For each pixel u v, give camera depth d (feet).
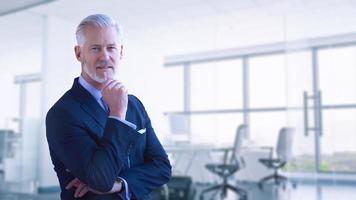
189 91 28.66
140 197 3.73
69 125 3.39
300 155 19.52
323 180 20.81
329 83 21.08
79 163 3.26
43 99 18.79
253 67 26.58
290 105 19.30
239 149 17.83
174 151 17.24
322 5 17.53
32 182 18.58
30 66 20.89
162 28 21.24
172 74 29.50
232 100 27.02
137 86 23.67
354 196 17.10
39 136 18.81
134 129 3.43
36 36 20.72
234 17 19.19
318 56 20.54
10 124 19.25
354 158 21.18
